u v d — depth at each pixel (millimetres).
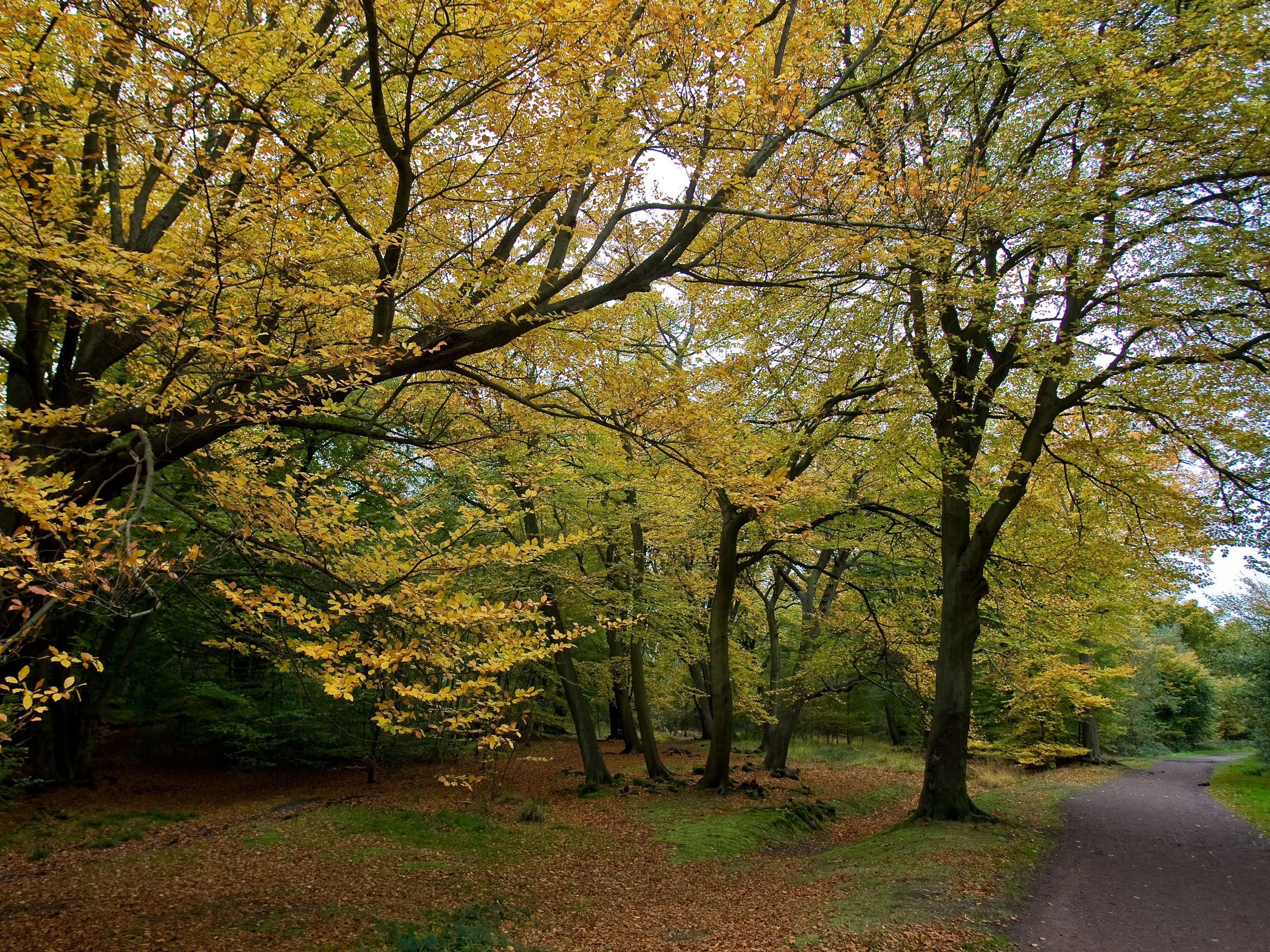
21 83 3865
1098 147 9188
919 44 6484
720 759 16078
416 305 6004
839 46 7340
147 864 10250
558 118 4895
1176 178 7766
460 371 5746
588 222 7945
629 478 12859
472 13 4090
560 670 16844
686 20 4949
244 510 4512
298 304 4469
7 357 4887
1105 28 8359
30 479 3400
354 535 4547
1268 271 7633
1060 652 18297
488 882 9961
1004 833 10438
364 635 4609
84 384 5281
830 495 12445
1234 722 33969
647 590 15844
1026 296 9789
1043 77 8375
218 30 4035
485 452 7406
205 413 4836
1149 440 10578
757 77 5508
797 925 7410
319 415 7594
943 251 6957
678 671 21938
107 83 4637
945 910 7238
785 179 6004
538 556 4973
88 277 4086
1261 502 9781
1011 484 10109
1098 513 11938
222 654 14555
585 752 16672
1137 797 15539
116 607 3508
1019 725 21719
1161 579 11539
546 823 13406
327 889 9266
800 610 29641
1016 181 8672
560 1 4031
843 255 7215
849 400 12352
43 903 8570
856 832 13461
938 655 13617
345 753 15898
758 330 9969
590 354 6703
